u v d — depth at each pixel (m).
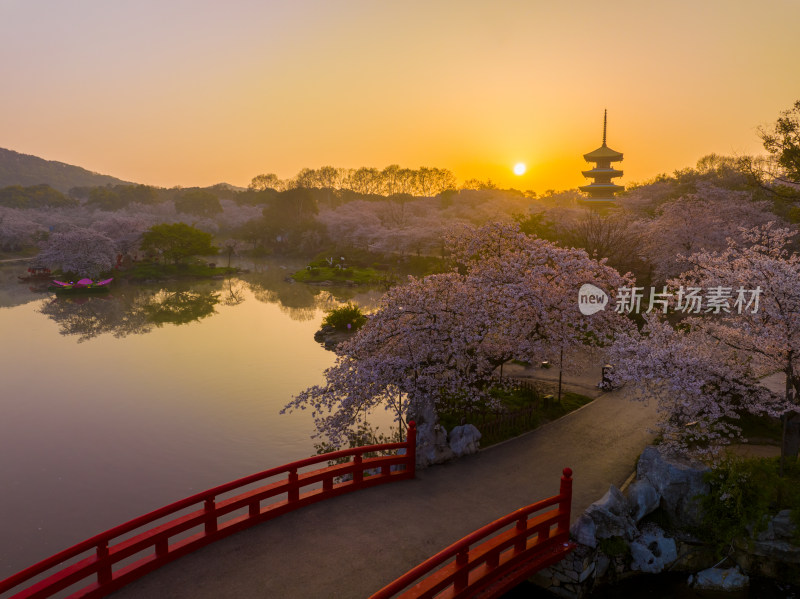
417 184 197.50
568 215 78.44
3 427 28.55
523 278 23.12
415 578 9.41
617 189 117.12
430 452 17.66
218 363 41.03
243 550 11.79
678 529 15.56
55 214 172.62
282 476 23.03
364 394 19.56
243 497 12.69
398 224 142.88
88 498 21.41
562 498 13.12
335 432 20.34
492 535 13.02
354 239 127.38
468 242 28.09
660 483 15.93
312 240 133.75
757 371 17.75
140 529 19.20
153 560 10.92
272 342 48.00
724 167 65.31
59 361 41.50
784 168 32.16
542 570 13.91
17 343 47.12
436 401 21.64
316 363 41.03
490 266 25.42
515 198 155.00
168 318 59.16
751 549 14.79
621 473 17.39
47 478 23.00
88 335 50.50
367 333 22.45
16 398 33.09
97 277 84.50
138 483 22.59
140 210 197.38
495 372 29.53
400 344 22.16
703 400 16.44
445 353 21.62
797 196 32.56
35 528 19.36
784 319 15.44
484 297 21.89
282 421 29.28
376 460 15.49
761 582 14.77
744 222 37.53
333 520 13.33
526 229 58.50
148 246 97.88
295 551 11.84
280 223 146.25
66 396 33.50
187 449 25.83
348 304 65.56
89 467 24.02
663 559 14.85
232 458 24.88
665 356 16.73
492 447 19.44
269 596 10.29
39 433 27.77
